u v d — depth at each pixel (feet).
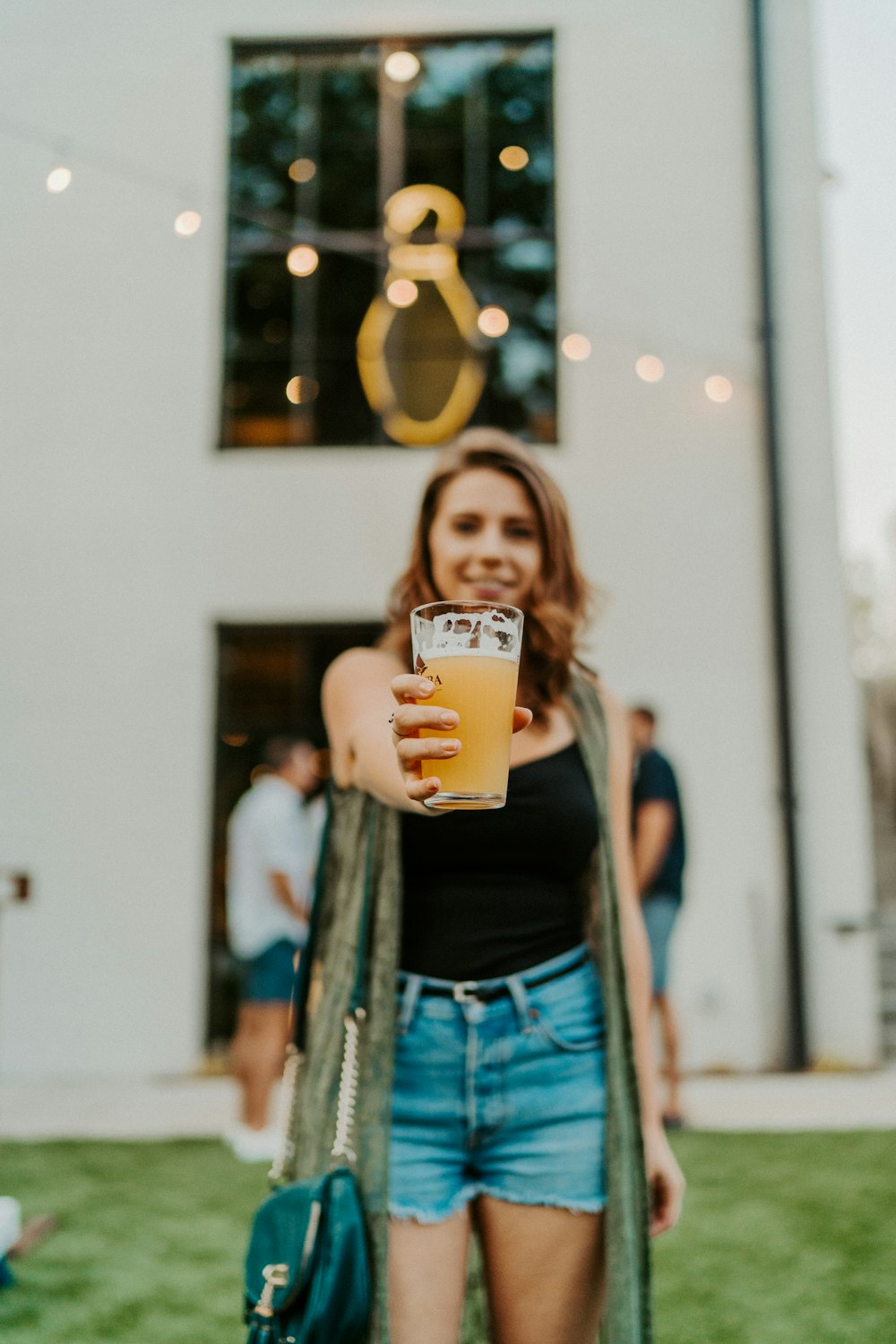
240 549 24.21
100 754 23.76
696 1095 20.08
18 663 24.02
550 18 24.89
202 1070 22.94
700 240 24.32
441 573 6.48
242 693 24.31
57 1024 23.15
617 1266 5.20
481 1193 5.37
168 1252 11.75
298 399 24.90
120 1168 15.26
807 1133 16.81
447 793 4.46
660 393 24.09
